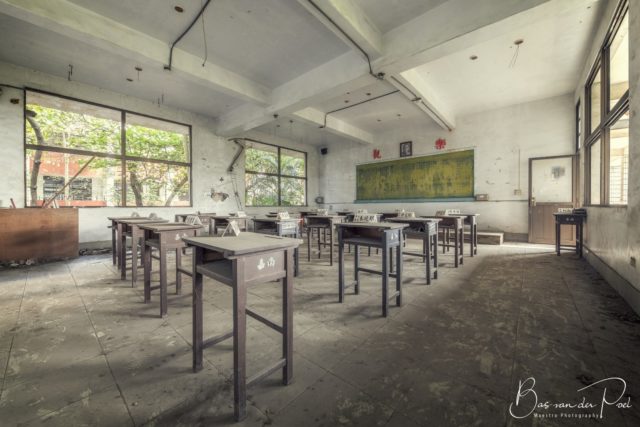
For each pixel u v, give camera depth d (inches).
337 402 51.3
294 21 144.0
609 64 137.8
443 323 85.1
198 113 285.4
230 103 259.4
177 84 219.5
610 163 155.9
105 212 224.7
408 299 106.7
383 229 92.5
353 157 391.9
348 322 86.4
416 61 151.0
